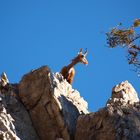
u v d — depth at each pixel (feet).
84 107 183.62
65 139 159.02
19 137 154.71
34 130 161.58
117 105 164.35
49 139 160.25
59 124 160.56
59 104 162.50
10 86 171.01
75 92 184.55
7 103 165.17
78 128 158.71
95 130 155.43
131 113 157.69
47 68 168.35
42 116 162.81
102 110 157.58
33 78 168.45
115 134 151.94
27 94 167.12
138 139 151.43
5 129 148.36
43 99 164.35
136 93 188.44
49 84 165.58
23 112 164.25
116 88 185.88
